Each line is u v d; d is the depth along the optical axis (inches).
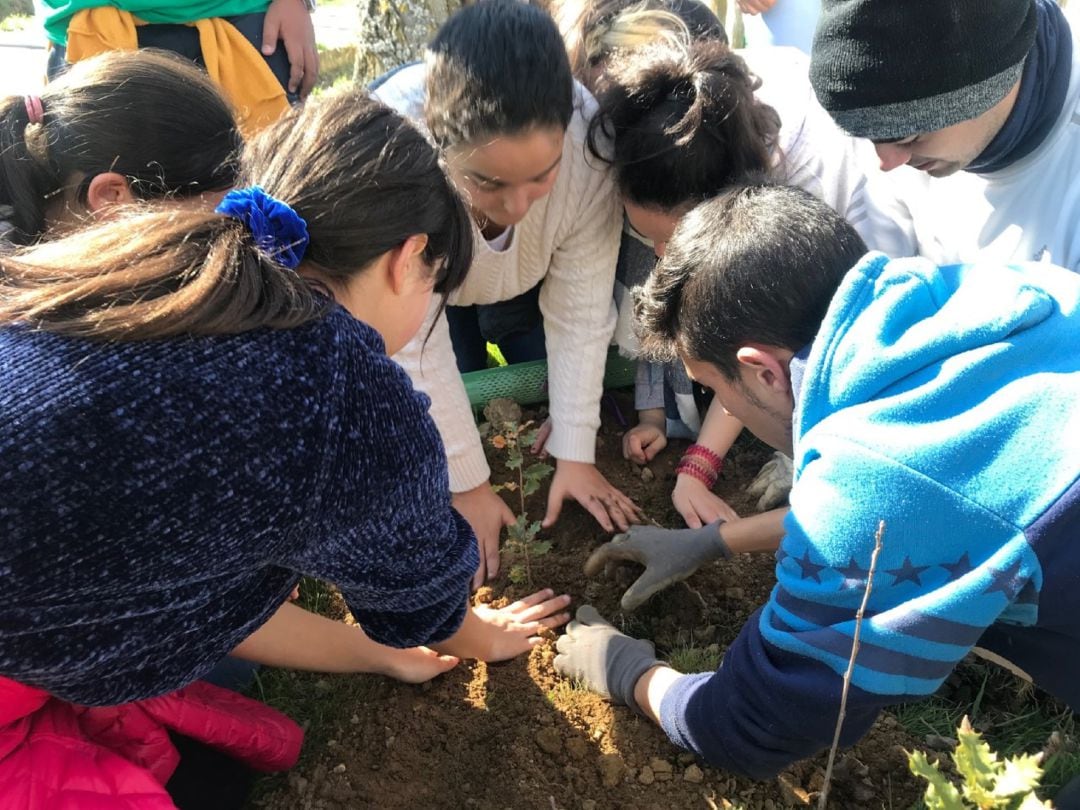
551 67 75.6
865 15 72.4
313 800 75.9
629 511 104.3
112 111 74.5
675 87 84.6
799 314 58.7
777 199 63.0
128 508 42.0
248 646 76.0
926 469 50.4
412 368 94.7
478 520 102.6
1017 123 79.6
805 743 60.1
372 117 54.2
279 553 48.6
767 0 156.4
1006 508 49.3
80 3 120.4
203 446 42.9
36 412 41.0
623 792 76.3
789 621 57.2
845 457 52.4
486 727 82.0
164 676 51.7
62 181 76.2
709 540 91.0
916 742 80.4
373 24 171.6
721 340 61.5
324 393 46.5
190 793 71.7
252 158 55.4
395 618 63.2
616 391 128.0
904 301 54.1
